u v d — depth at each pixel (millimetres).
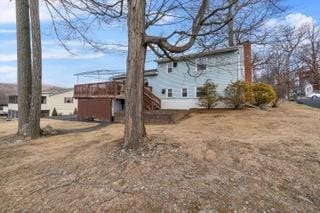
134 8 7574
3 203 5738
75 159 7844
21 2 12883
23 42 12906
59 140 11484
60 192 5883
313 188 5844
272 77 41969
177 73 25453
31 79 13039
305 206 5168
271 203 5168
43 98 48094
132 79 7625
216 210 4910
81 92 24234
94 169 6844
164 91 26781
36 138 12391
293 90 53312
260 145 8375
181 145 7934
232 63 19297
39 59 12477
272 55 38750
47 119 25422
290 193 5613
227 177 6117
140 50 7637
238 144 8328
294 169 6617
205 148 7773
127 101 7684
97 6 9422
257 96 21000
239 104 20875
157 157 7043
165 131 11617
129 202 5184
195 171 6375
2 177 7250
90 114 23047
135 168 6547
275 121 14641
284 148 8141
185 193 5402
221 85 22000
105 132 13047
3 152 9977
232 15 8438
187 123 15906
